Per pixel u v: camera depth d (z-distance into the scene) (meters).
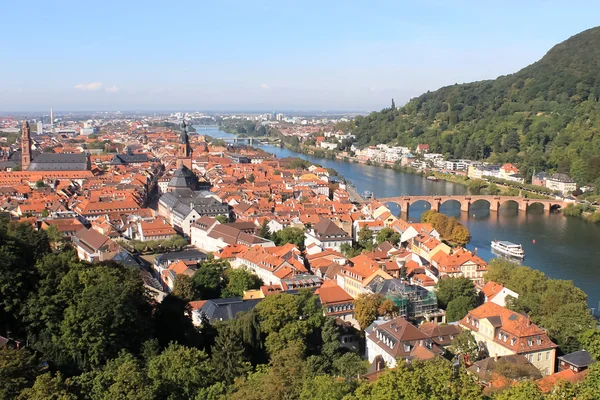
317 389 112.56
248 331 163.00
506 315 176.88
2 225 186.38
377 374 147.38
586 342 154.75
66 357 134.00
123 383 111.00
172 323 168.00
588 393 107.06
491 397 118.88
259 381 121.62
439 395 104.88
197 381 123.88
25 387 108.38
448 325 184.62
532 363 166.75
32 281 147.88
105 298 138.12
